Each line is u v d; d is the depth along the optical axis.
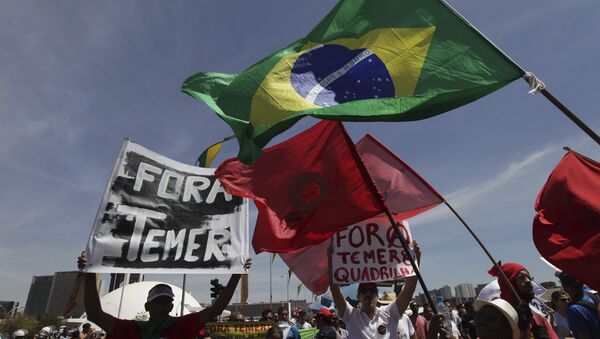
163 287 3.55
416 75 3.70
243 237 4.65
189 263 4.29
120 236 4.00
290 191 5.15
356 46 4.14
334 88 3.96
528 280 4.08
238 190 4.97
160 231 4.27
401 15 4.04
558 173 4.20
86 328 15.27
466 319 9.26
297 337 9.40
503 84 3.35
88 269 3.67
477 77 3.45
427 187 5.32
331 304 15.95
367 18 4.22
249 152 3.79
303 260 5.66
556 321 6.40
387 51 3.95
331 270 4.79
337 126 5.18
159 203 4.40
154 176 4.51
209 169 4.97
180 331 3.50
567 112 3.24
